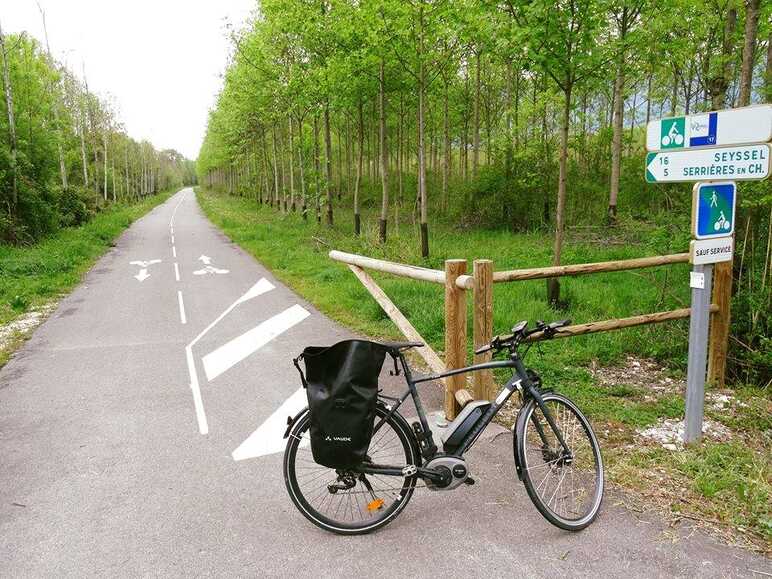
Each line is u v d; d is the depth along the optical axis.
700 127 3.99
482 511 3.53
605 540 3.18
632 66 9.70
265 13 20.27
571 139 20.41
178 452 4.52
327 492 3.75
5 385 6.32
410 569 2.99
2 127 20.98
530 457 3.90
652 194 18.39
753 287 5.95
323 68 17.92
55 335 8.57
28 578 2.99
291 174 30.05
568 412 3.92
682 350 6.48
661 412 5.05
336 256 6.50
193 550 3.21
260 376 6.42
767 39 11.84
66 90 34.88
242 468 4.22
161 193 102.94
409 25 13.93
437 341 7.54
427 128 31.06
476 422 3.38
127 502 3.76
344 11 15.25
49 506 3.73
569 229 16.44
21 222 19.73
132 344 7.93
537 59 8.34
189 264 16.39
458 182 26.09
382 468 3.25
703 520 3.35
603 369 6.30
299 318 9.28
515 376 3.49
